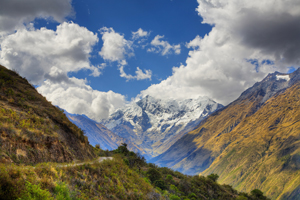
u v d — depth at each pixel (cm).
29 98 3275
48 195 1575
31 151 2250
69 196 1836
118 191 2628
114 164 3500
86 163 2727
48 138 2639
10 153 2014
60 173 2092
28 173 1759
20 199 1386
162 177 6581
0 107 2564
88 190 2219
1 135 2069
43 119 2944
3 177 1475
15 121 2450
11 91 3095
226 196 7925
